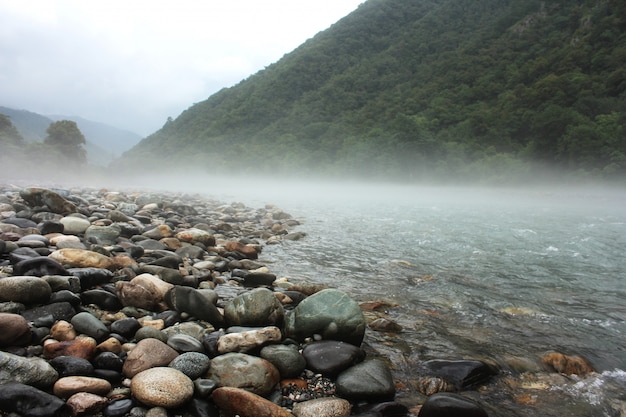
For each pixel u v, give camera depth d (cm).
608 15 10194
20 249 633
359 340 529
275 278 817
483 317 680
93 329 447
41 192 1090
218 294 707
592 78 8131
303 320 534
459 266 1057
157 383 364
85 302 539
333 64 18288
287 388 426
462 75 11931
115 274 659
